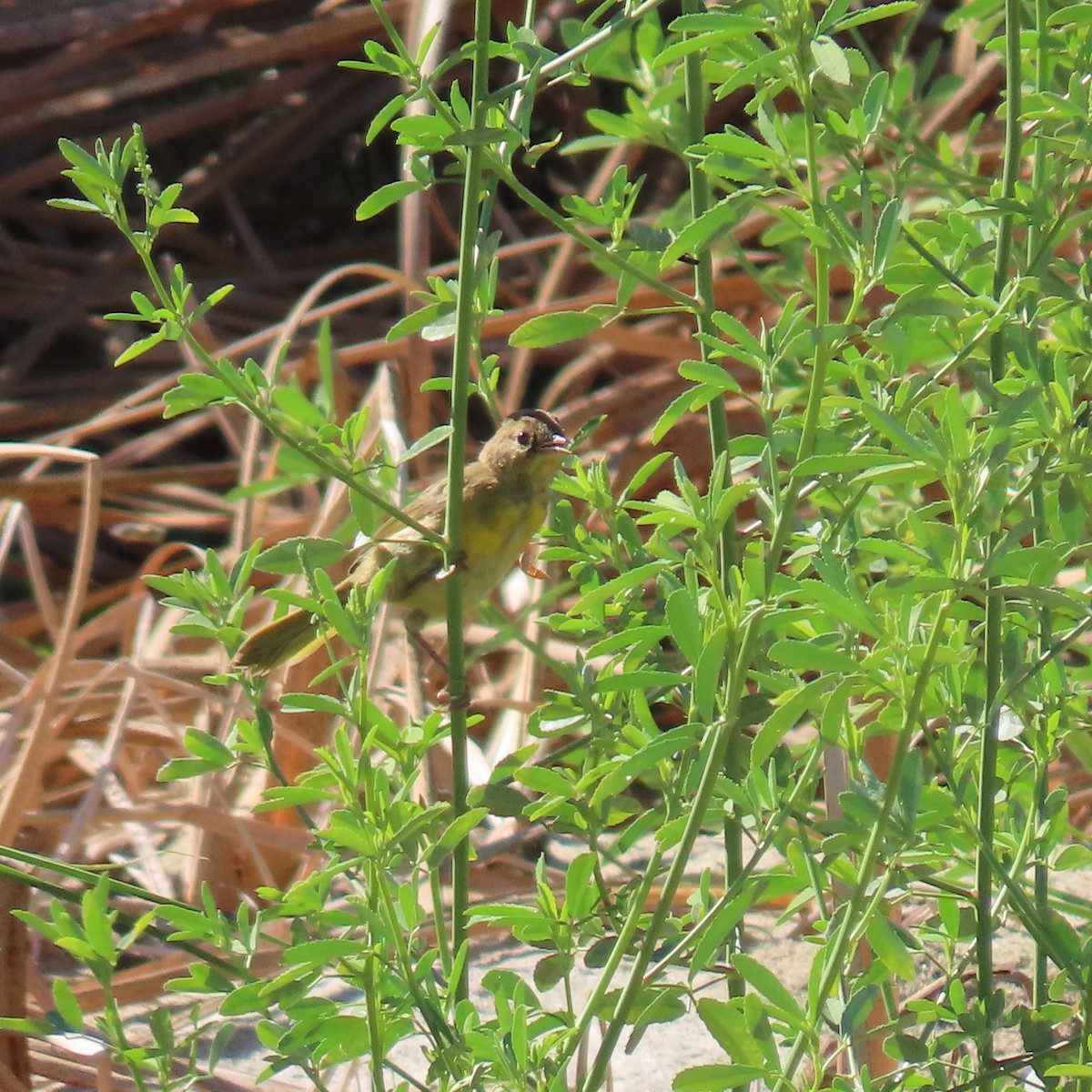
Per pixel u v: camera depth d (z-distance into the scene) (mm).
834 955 4184
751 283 13000
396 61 4660
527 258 15492
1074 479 4293
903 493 6230
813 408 4230
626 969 7660
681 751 4586
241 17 17656
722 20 4117
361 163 17703
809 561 4520
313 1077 4738
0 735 9562
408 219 11797
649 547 4871
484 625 11125
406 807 4570
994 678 4676
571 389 13891
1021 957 7074
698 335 4609
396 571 8195
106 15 16750
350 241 17109
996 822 5266
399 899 4629
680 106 5570
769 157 4383
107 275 16422
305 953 4434
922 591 3924
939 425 4824
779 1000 4234
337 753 4703
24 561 13555
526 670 10062
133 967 7969
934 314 4504
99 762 9305
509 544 8250
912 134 5301
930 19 14281
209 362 4535
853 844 4461
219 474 13547
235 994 4516
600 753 5109
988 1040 4695
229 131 17828
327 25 16672
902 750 4059
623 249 5254
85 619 12445
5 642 11469
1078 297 4672
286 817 8953
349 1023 4660
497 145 4992
